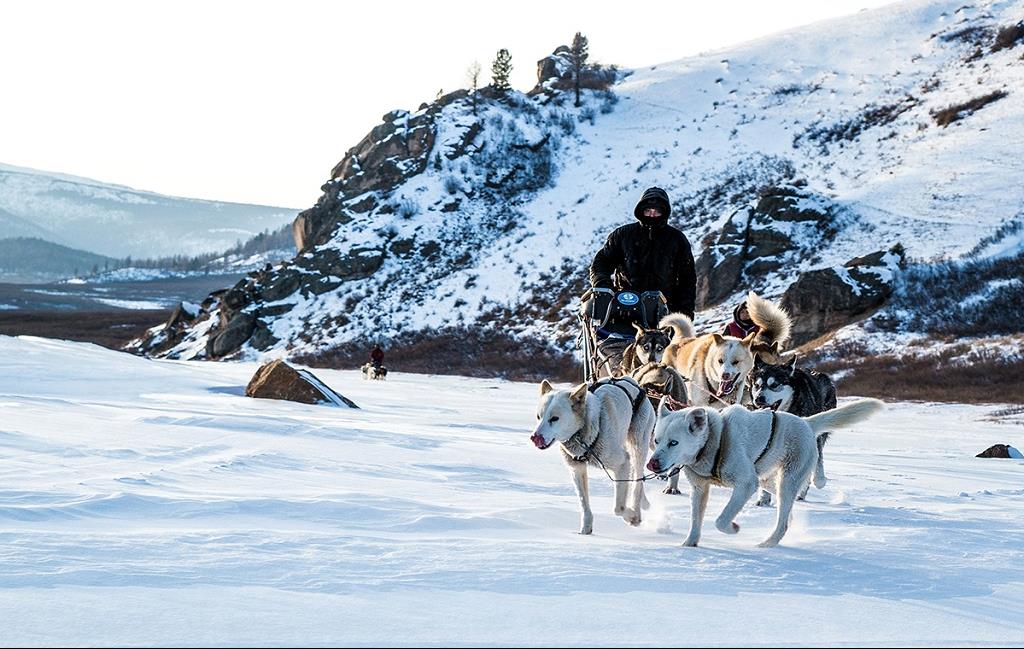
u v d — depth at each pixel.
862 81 70.88
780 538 6.41
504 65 79.50
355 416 16.39
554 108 78.12
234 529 5.41
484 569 4.67
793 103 71.00
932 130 59.22
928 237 46.28
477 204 68.50
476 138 72.62
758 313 10.58
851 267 43.53
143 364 24.20
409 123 73.31
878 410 7.01
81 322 84.94
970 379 33.47
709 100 76.31
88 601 3.76
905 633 3.99
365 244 63.56
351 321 57.78
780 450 6.61
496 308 56.16
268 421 12.23
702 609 4.21
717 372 9.67
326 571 4.44
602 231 61.22
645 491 9.30
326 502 6.39
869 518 7.51
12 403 13.04
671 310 11.41
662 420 6.46
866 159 58.56
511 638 3.52
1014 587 5.17
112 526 5.41
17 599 3.75
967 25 74.00
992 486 10.87
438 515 6.24
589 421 6.91
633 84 83.00
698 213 58.97
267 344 58.22
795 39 84.69
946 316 39.28
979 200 48.47
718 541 6.55
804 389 9.88
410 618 3.73
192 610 3.69
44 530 5.13
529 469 9.71
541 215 65.94
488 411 21.95
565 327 51.53
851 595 4.75
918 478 11.45
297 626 3.53
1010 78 61.81
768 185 59.22
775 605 4.41
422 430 13.60
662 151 69.38
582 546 5.54
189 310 67.94
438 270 61.88
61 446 8.88
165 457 8.61
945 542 6.44
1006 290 39.56
